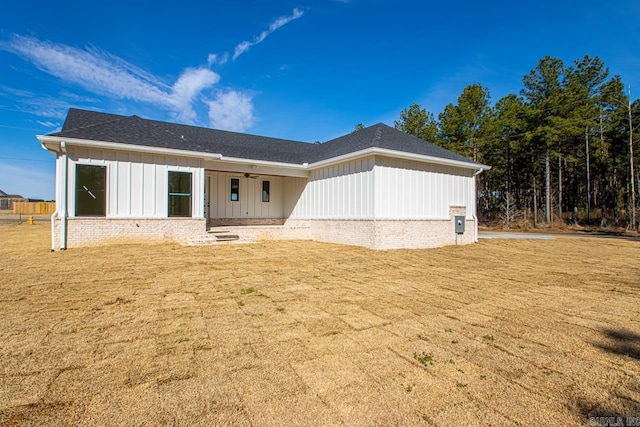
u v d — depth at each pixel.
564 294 5.64
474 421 2.12
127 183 10.59
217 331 3.68
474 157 31.03
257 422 2.08
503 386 2.59
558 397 2.44
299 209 15.54
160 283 5.93
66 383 2.52
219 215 15.22
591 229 25.97
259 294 5.36
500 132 29.70
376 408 2.26
